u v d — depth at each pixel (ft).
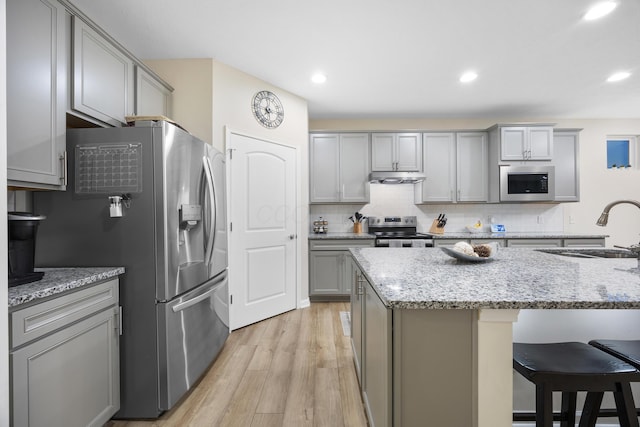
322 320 10.58
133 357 5.56
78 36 5.59
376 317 4.23
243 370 7.25
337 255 12.73
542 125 12.88
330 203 13.73
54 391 4.19
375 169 13.65
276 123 10.94
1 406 2.89
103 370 5.11
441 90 11.30
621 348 4.00
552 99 12.17
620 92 11.54
